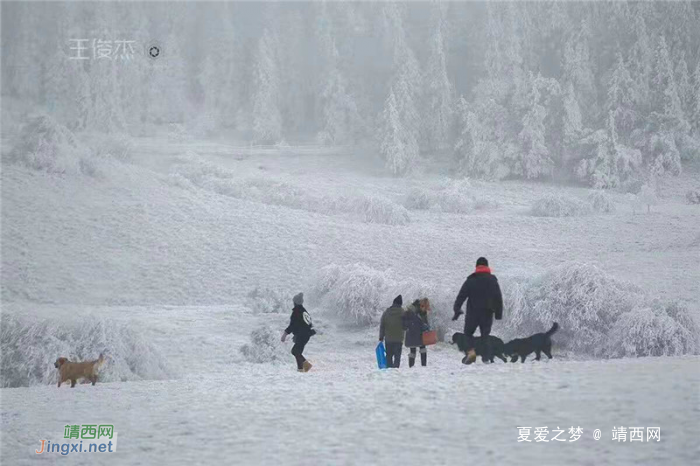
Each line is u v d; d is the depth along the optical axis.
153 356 26.22
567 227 58.59
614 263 45.28
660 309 27.36
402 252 53.53
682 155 81.75
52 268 50.25
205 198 69.31
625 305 28.52
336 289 36.44
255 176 80.88
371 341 31.94
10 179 66.56
